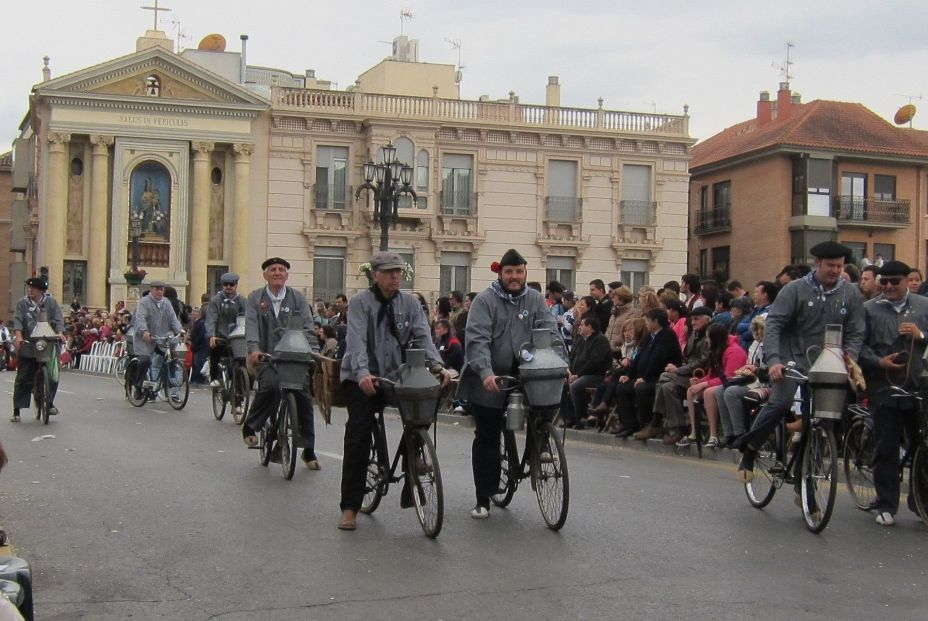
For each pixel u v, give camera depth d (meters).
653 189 46.47
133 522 8.82
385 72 50.19
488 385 8.74
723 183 51.06
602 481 11.18
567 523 8.94
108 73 41.81
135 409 18.64
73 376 32.38
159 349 18.67
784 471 9.28
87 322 38.41
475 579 7.10
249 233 43.09
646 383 14.70
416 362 8.57
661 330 14.78
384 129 43.50
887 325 9.43
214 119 42.78
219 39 52.19
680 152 46.72
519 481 9.31
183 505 9.54
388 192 27.42
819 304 9.34
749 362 13.69
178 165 42.69
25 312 16.25
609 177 46.03
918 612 6.50
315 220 43.41
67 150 42.19
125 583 7.00
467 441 15.16
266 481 10.85
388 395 8.73
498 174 45.03
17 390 16.39
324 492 10.26
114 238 42.25
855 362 9.13
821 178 46.97
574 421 16.58
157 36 47.34
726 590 6.89
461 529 8.69
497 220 45.03
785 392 9.35
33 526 8.66
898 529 9.05
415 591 6.80
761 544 8.29
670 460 13.32
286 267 12.39
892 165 48.03
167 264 43.00
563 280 45.88
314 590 6.83
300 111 43.06
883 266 9.43
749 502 10.05
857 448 9.95
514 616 6.28
